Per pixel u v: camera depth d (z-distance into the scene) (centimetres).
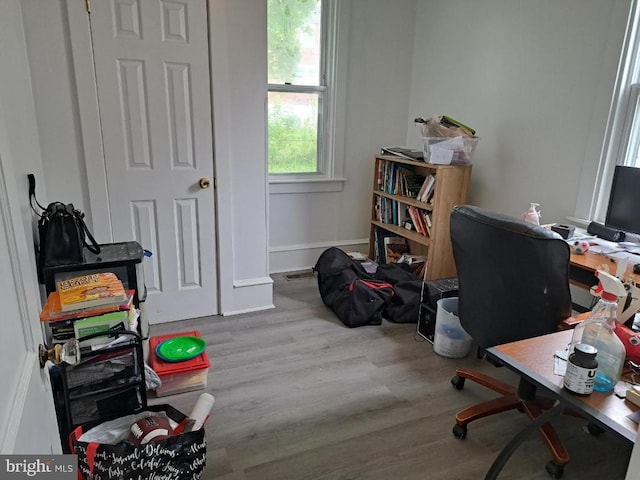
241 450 183
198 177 276
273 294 340
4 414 77
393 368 244
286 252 386
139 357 173
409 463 178
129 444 140
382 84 383
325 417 204
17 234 100
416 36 380
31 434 92
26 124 196
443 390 226
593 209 255
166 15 247
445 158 307
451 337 252
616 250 219
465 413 194
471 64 328
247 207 295
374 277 328
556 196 275
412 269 341
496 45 306
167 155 266
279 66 353
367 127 389
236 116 278
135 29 243
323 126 379
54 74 232
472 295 188
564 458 169
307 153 381
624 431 103
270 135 363
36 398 101
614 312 122
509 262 161
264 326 289
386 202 375
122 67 245
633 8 228
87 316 157
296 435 192
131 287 199
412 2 373
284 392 221
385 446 187
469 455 183
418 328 282
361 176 399
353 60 366
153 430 147
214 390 221
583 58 252
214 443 186
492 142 317
